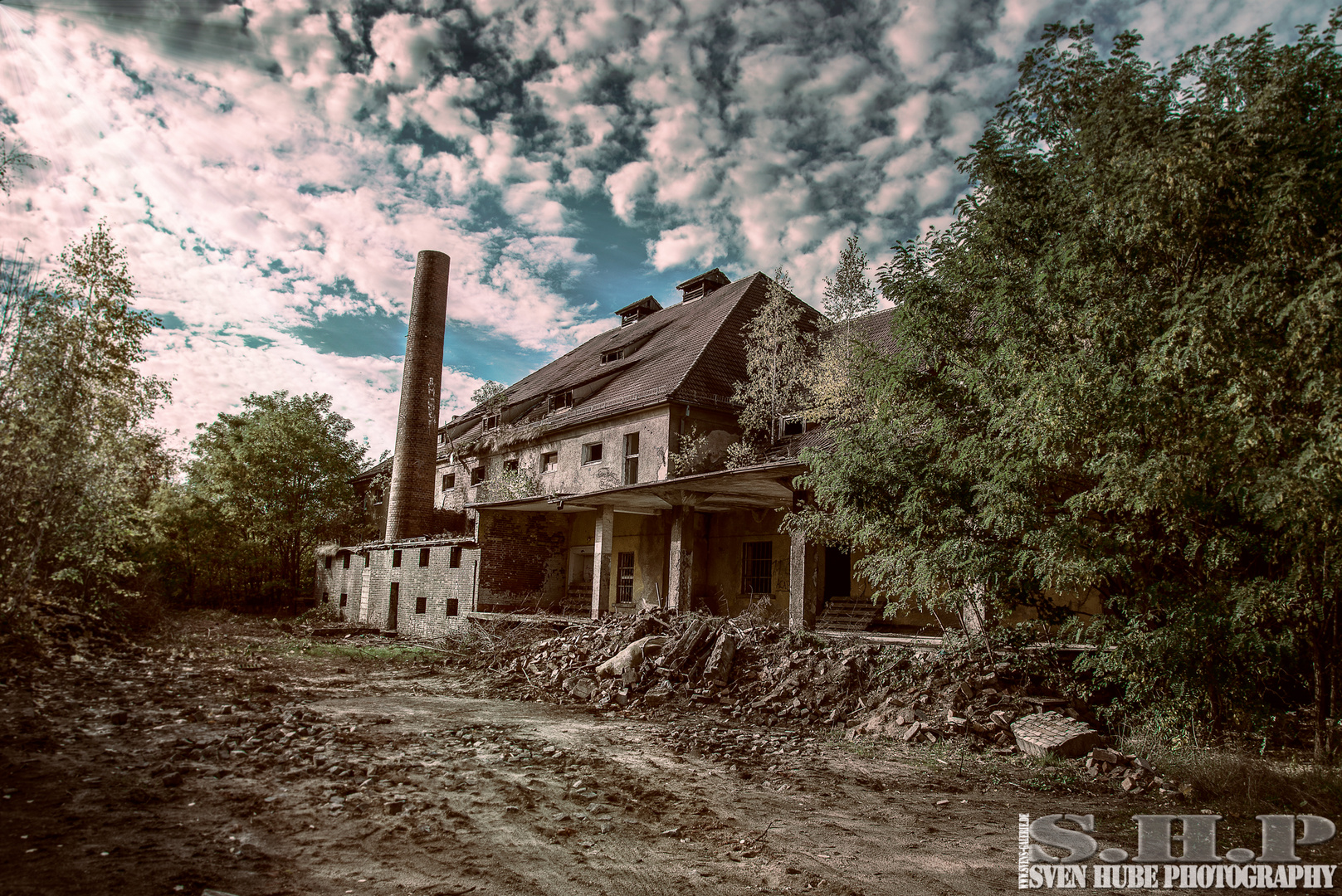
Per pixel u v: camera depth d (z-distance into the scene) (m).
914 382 9.95
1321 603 6.94
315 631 25.47
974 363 9.32
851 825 5.67
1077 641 9.55
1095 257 7.68
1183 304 6.86
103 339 11.98
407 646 20.94
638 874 4.49
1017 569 8.93
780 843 5.17
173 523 32.53
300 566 39.75
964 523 9.66
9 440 10.67
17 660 10.88
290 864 4.39
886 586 11.17
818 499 11.15
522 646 16.91
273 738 7.70
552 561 24.56
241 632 21.95
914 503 9.78
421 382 31.34
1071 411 7.45
